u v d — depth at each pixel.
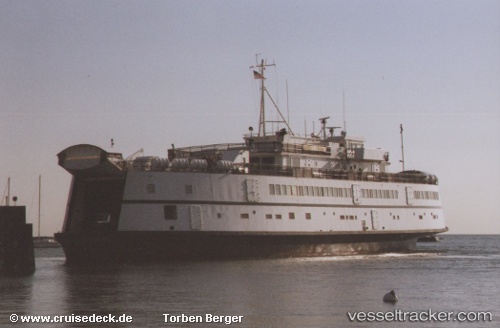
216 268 76.31
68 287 59.50
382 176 109.69
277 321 44.44
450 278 70.81
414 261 96.94
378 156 111.81
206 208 84.12
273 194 91.06
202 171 84.62
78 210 83.88
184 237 82.12
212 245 84.56
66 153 80.94
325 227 97.69
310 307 49.78
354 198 102.94
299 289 59.22
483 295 57.44
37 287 59.56
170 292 56.50
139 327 42.19
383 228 107.44
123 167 81.50
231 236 85.69
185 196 82.69
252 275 69.75
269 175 91.19
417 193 115.38
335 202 99.81
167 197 81.62
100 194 84.56
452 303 52.78
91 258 81.00
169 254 82.00
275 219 90.88
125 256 80.25
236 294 55.62
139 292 56.41
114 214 82.56
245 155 91.44
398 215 110.81
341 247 101.75
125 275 68.88
